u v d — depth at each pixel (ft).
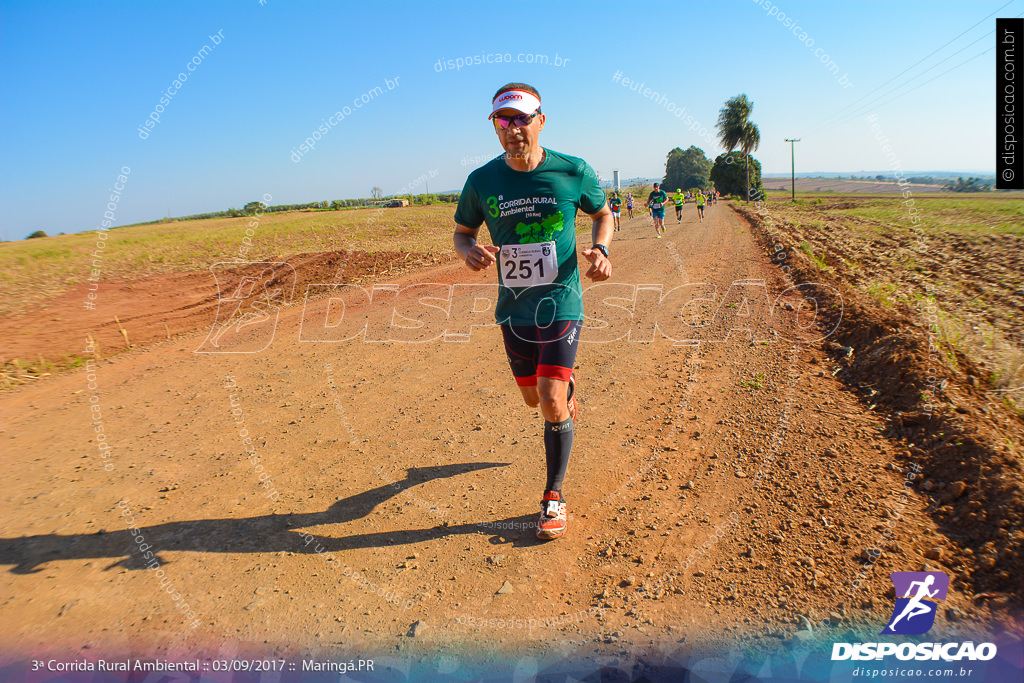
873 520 7.84
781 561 7.25
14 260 44.04
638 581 7.20
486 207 8.74
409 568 7.82
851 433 10.60
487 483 10.08
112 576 7.77
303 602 7.17
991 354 14.56
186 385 17.08
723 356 16.24
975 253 39.50
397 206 106.52
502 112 7.98
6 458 11.98
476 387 15.35
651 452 10.73
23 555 8.27
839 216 86.99
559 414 8.46
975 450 8.79
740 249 39.34
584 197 8.87
